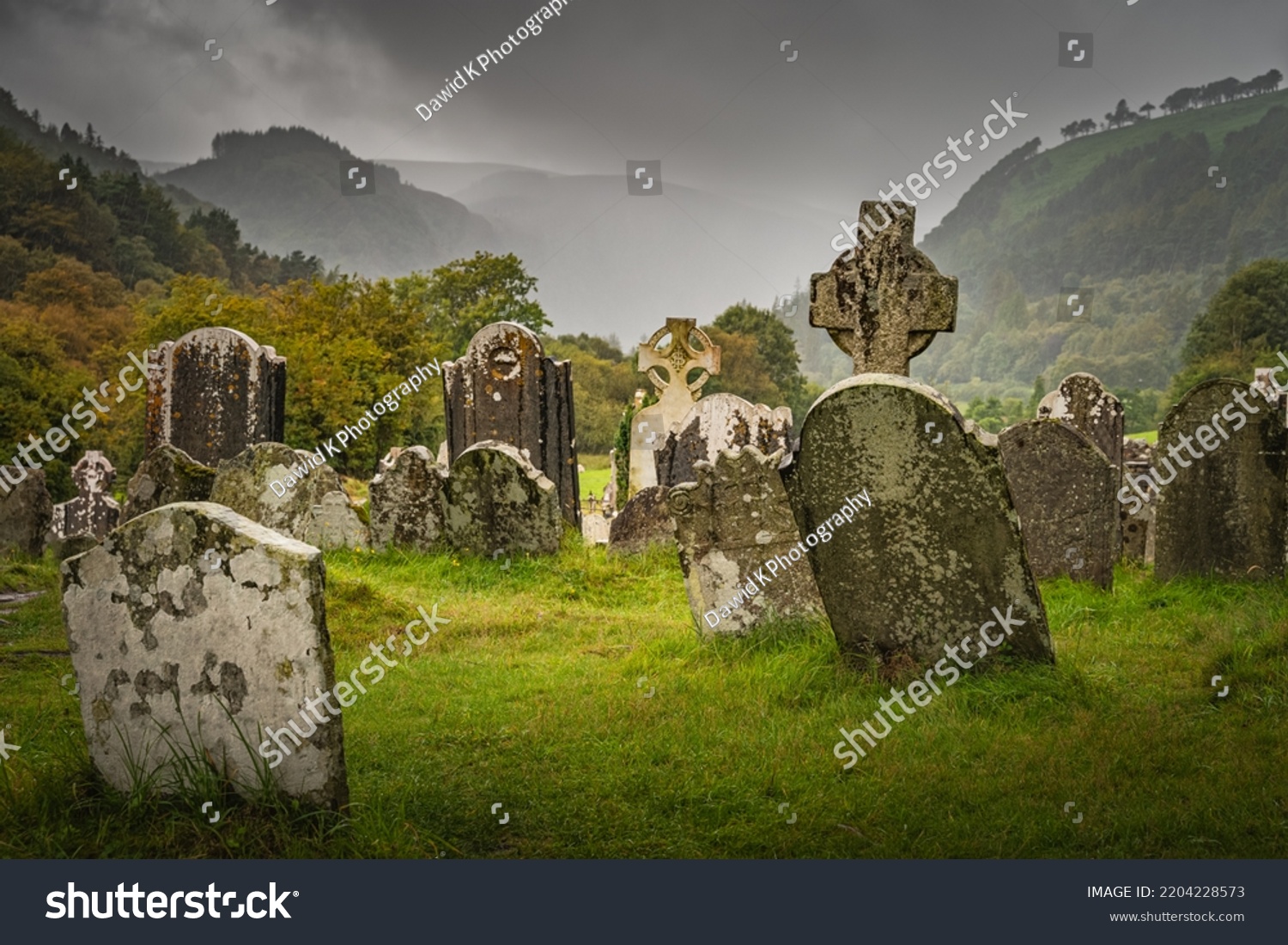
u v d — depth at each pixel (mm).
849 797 5414
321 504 13203
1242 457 10109
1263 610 8781
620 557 12906
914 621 7324
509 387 16312
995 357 100875
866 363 9047
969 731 6273
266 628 5012
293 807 5023
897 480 7148
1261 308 59562
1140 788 5344
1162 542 10586
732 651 8328
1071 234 123000
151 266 55344
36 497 14992
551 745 6273
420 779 5730
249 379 16281
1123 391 69125
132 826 5004
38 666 8086
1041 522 10711
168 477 12641
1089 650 8031
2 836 4883
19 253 46438
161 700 5164
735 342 57812
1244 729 6129
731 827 5133
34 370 33875
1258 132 120500
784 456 8508
